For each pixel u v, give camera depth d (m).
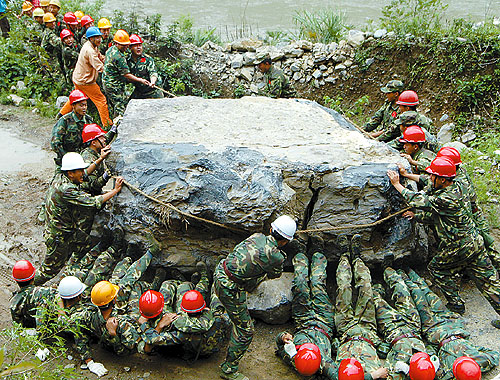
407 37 10.88
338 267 6.01
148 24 12.32
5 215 7.69
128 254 6.16
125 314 5.60
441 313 5.76
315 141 6.81
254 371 5.43
